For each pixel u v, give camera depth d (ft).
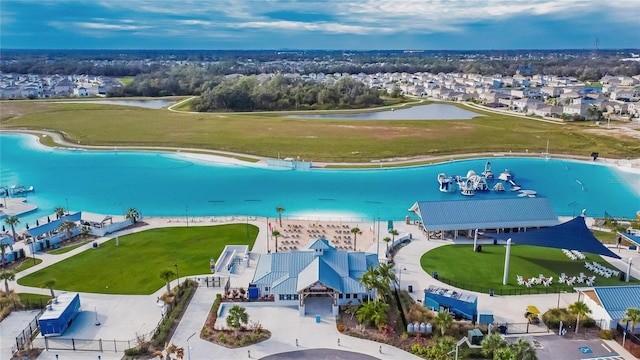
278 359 177.27
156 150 550.77
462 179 438.40
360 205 378.94
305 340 189.47
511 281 238.27
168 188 425.69
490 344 170.81
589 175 463.83
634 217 356.59
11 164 503.20
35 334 193.88
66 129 653.71
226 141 583.58
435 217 297.94
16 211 360.07
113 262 262.06
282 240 293.43
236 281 239.30
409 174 465.06
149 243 289.12
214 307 212.64
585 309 191.21
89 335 192.95
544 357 177.58
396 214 357.41
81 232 302.25
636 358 177.06
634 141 572.10
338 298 211.00
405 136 616.39
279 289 213.87
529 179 452.35
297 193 409.49
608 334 189.47
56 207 352.90
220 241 292.40
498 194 407.03
